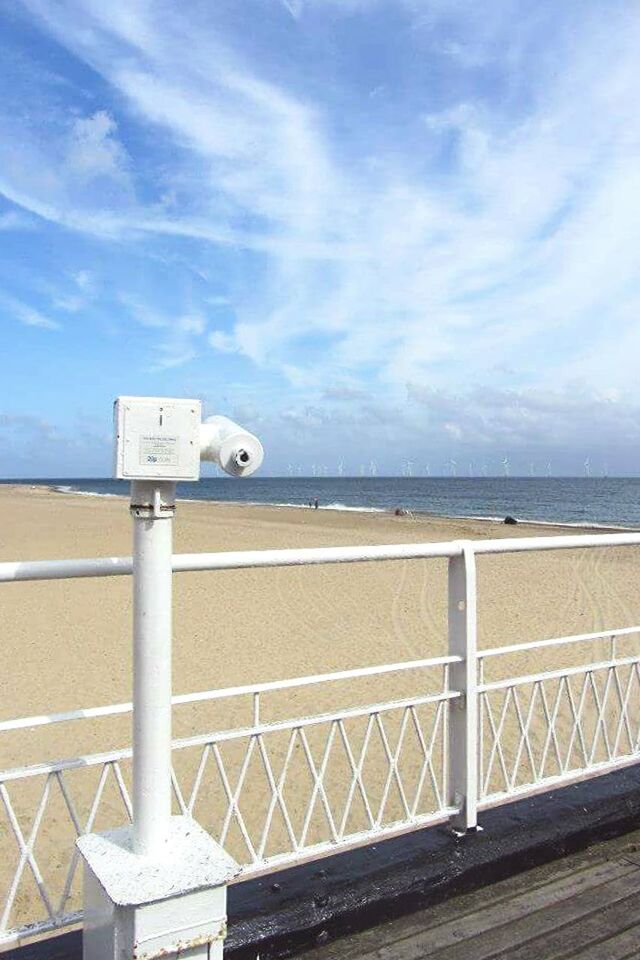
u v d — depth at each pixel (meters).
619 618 11.37
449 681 2.62
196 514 40.09
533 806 2.86
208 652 9.07
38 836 4.46
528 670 8.13
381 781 5.27
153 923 1.55
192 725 6.41
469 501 74.31
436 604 12.03
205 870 1.63
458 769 2.63
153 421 1.58
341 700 7.05
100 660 8.44
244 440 1.70
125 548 20.98
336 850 2.42
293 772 5.40
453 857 2.48
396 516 41.97
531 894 2.43
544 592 13.45
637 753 3.22
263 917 2.15
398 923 2.28
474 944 2.18
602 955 2.13
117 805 4.86
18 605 11.34
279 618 10.96
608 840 2.78
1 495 65.81
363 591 13.08
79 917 2.03
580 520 45.81
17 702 7.00
